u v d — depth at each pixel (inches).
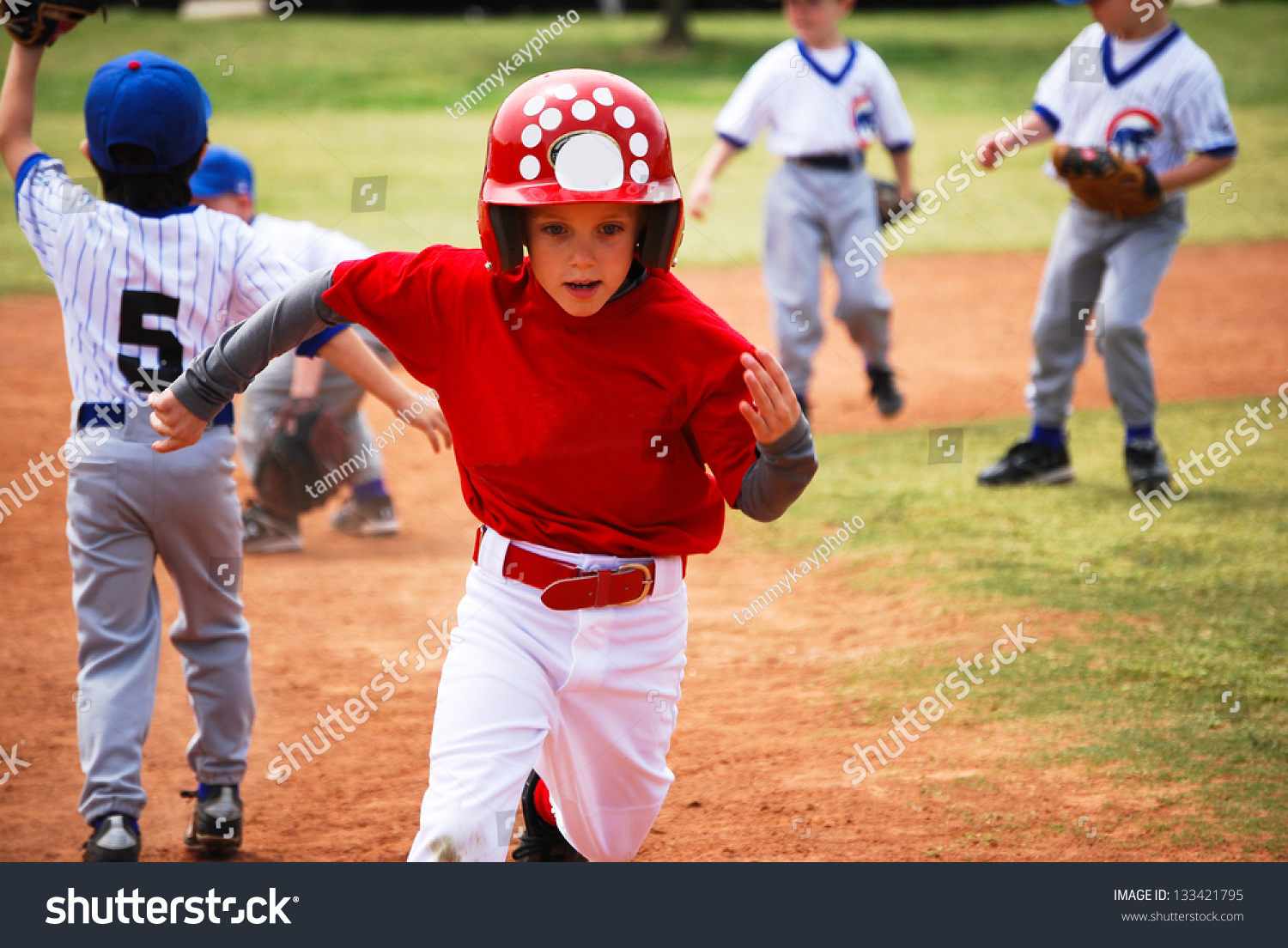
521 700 266.1
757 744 405.4
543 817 331.0
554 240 250.4
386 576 553.3
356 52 2330.2
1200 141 597.0
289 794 382.0
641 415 262.8
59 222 339.6
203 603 346.9
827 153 719.1
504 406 264.8
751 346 257.3
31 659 468.4
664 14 2405.3
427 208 1277.1
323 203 1288.1
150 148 338.0
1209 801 361.7
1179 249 1248.8
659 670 281.7
